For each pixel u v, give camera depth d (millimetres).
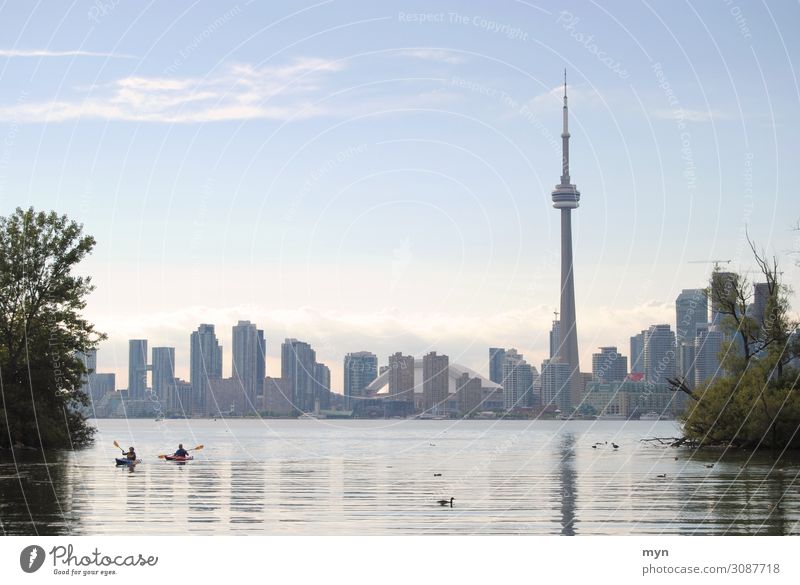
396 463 103375
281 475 83062
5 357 96312
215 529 48156
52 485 68188
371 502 60281
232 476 80688
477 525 50031
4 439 96875
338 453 128750
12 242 96000
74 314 99125
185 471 85062
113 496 61344
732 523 50000
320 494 65188
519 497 63281
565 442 169875
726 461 91250
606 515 53500
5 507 55031
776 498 60531
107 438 182250
